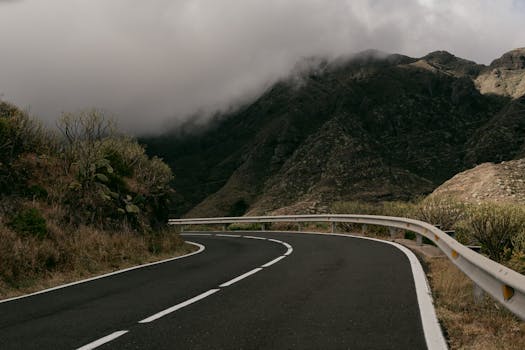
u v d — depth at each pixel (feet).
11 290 29.91
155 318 20.29
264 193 276.41
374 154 259.19
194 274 34.65
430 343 15.64
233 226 120.98
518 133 276.21
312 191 229.66
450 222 58.54
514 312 13.84
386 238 62.59
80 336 17.63
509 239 40.78
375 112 365.61
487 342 15.79
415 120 363.15
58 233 41.98
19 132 51.57
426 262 36.63
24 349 16.11
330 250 48.65
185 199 405.80
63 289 29.76
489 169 126.21
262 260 42.24
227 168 432.25
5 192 44.52
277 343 15.98
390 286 26.21
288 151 324.19
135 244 49.26
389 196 216.13
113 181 56.65
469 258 20.48
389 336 16.51
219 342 16.28
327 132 290.35
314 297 23.72
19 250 34.71
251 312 20.84
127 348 15.84
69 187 50.06
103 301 24.95
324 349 15.19
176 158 564.30
